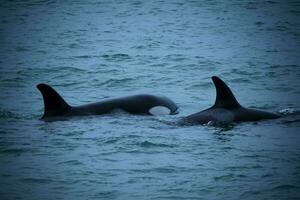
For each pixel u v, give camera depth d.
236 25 145.12
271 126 52.84
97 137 50.59
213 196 38.78
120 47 113.62
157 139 49.78
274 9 175.62
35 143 49.31
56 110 57.28
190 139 49.72
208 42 119.06
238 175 42.06
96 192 39.59
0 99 69.06
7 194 39.31
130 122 55.12
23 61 97.38
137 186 40.47
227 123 53.50
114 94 73.62
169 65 92.81
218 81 55.03
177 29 141.25
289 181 40.84
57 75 85.19
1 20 163.25
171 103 61.47
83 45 116.88
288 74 83.19
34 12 179.88
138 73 86.44
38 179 41.75
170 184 40.75
